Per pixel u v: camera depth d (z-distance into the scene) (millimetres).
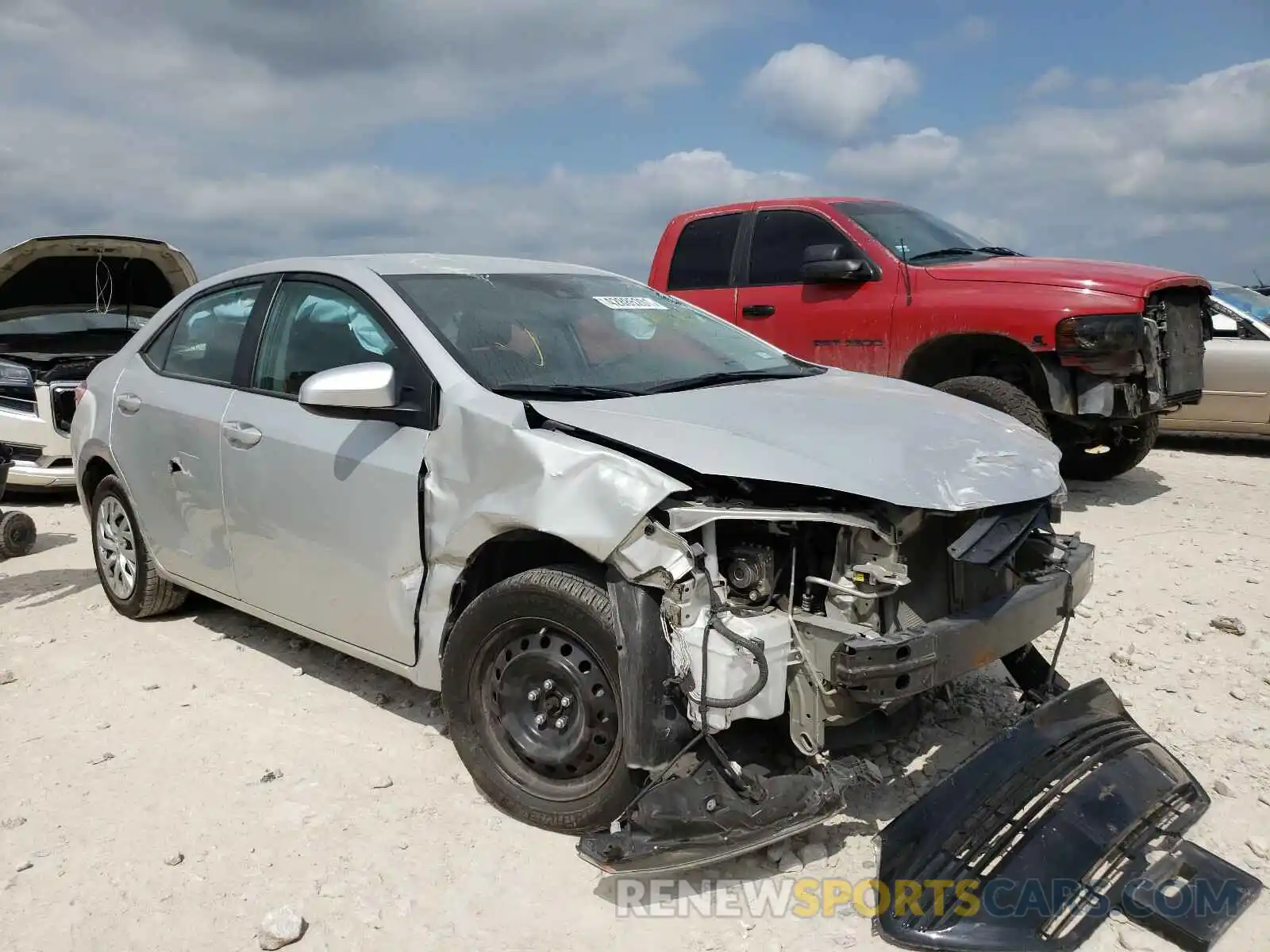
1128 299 6715
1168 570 5953
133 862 3242
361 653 3975
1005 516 3236
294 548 4113
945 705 4176
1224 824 3338
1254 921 2859
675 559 2957
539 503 3158
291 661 4844
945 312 7242
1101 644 4852
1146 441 8133
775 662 2998
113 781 3744
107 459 5254
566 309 4262
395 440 3689
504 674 3389
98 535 5570
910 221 8172
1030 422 6781
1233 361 9516
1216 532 6816
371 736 4039
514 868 3170
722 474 3000
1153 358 6871
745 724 3385
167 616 5523
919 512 3104
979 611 3217
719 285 8562
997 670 4539
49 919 2980
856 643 2900
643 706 2967
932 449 3273
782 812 2953
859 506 3061
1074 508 7621
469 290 4121
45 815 3525
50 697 4500
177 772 3797
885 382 4332
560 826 3303
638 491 3000
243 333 4586
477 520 3361
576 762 3242
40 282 9266
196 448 4582
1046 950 2732
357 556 3836
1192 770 3691
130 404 5105
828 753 3166
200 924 2951
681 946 2834
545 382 3701
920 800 3119
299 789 3648
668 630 3000
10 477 8945
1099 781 3209
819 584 3131
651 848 2889
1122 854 3049
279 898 3059
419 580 3639
